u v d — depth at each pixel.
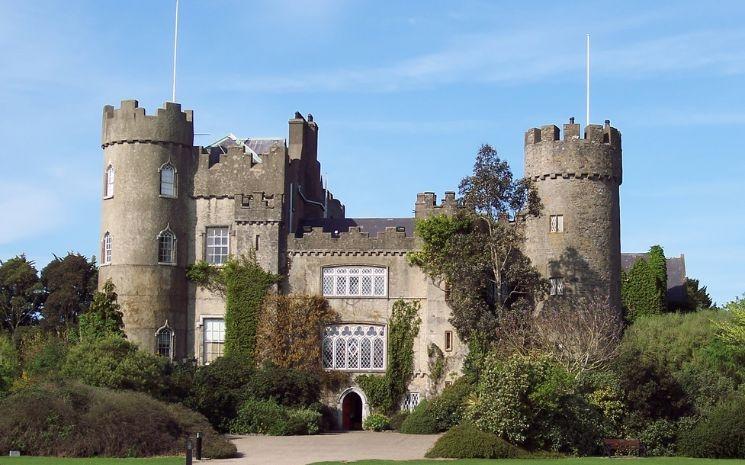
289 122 62.22
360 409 56.59
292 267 56.09
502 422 38.78
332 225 60.03
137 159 56.09
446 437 38.81
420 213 55.41
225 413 49.72
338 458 37.50
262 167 56.94
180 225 56.84
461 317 51.97
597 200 54.25
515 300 54.44
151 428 38.72
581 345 47.53
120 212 55.91
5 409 38.75
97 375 44.78
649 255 61.09
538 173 54.81
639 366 43.38
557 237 53.88
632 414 42.59
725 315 54.28
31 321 78.25
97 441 37.62
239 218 55.94
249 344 54.84
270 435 48.47
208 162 57.62
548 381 39.25
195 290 56.91
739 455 39.41
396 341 54.72
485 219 54.28
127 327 54.97
